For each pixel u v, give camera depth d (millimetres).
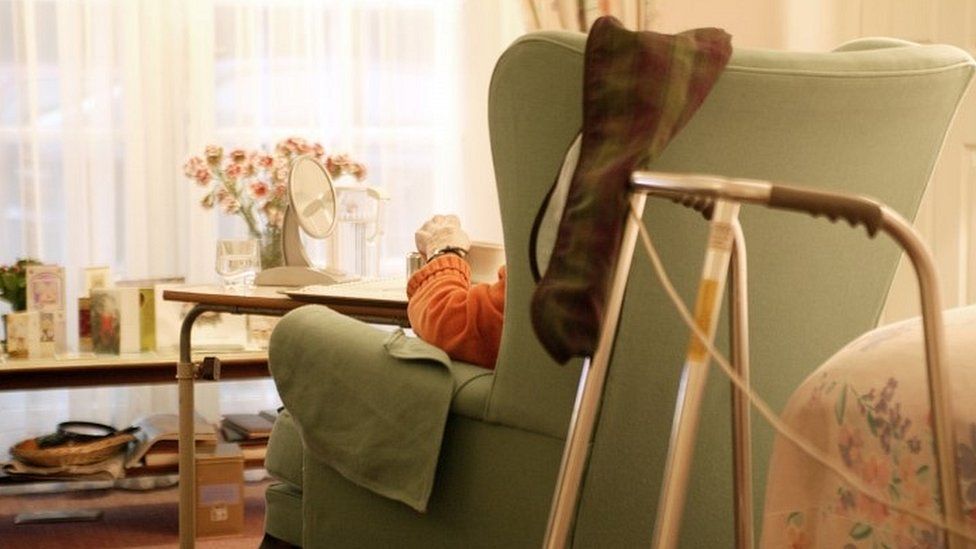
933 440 1164
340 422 2033
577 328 1177
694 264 1712
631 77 1340
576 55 1634
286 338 2102
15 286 3574
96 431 3826
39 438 3607
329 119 4219
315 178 3025
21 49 3947
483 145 4277
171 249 4145
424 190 4301
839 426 1379
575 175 1289
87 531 3482
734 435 1402
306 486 2135
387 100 4242
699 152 1668
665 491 1213
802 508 1425
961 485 1236
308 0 4172
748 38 4355
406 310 2277
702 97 1426
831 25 4070
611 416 1757
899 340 1367
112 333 3494
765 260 1751
